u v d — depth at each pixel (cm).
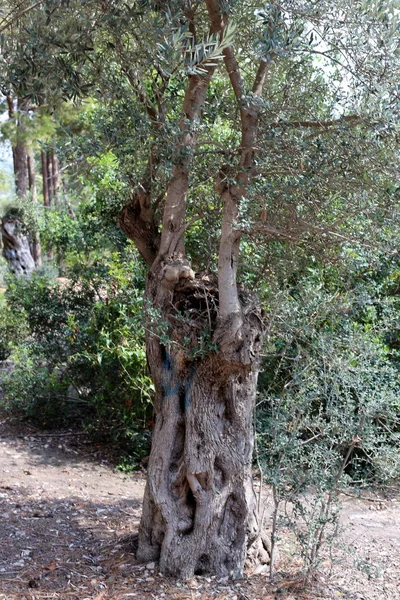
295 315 437
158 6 343
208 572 376
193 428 376
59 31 361
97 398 666
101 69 395
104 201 675
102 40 389
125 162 387
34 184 1872
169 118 402
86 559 402
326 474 379
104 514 492
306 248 415
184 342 369
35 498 521
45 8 364
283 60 400
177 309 387
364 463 586
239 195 360
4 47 393
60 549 418
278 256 439
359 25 323
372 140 337
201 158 425
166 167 358
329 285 579
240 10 384
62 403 715
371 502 561
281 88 423
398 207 361
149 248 429
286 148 360
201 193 450
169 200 391
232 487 377
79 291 733
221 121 486
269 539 414
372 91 325
